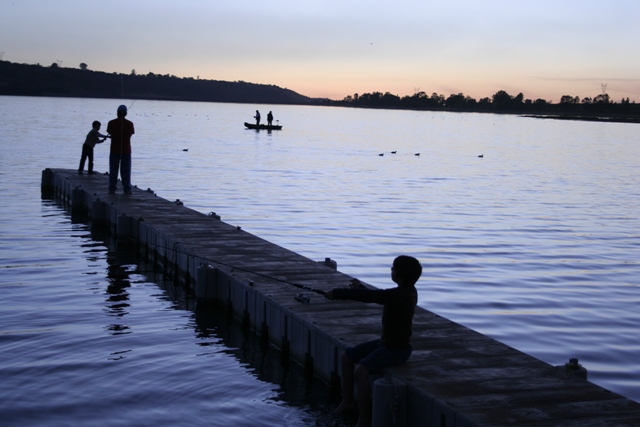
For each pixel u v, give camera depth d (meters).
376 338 8.93
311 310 10.18
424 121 148.88
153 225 16.91
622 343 11.24
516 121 167.12
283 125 105.88
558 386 7.46
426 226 21.88
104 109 139.00
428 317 10.02
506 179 36.59
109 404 8.41
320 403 8.67
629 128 125.50
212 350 10.52
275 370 9.78
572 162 49.09
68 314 12.12
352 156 48.78
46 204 24.42
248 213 23.44
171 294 13.80
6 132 60.00
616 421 6.63
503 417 6.68
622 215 25.14
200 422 8.00
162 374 9.44
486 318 12.49
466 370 7.89
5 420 7.89
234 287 12.16
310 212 23.97
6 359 9.78
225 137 66.62
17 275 14.80
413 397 7.39
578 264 17.09
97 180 25.05
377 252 17.84
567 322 12.34
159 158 42.66
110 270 15.65
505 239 20.06
